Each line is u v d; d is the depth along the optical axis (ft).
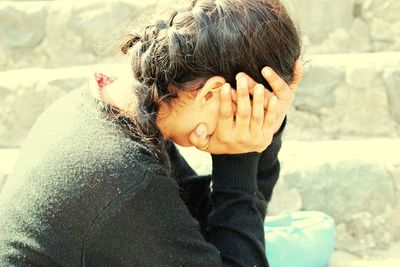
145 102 3.22
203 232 3.97
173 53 3.15
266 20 3.23
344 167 6.09
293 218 5.45
